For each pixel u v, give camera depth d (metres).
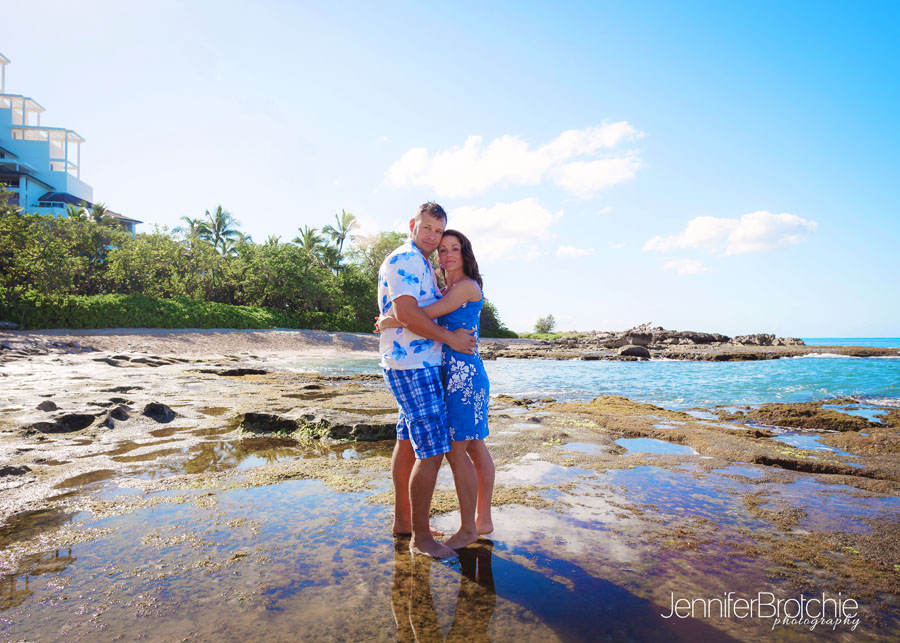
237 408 6.70
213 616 1.82
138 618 1.79
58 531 2.58
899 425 6.73
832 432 6.05
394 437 5.02
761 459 4.22
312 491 3.29
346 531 2.64
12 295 23.47
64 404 6.27
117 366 13.73
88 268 32.59
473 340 2.70
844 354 29.45
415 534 2.43
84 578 2.08
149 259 33.75
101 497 3.10
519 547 2.48
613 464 4.12
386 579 2.13
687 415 7.14
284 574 2.15
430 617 1.84
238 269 37.97
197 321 30.22
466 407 2.59
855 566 2.33
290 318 37.38
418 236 2.67
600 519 2.88
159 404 5.82
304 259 40.56
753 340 45.00
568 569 2.25
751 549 2.49
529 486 3.49
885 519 2.93
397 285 2.52
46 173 57.25
